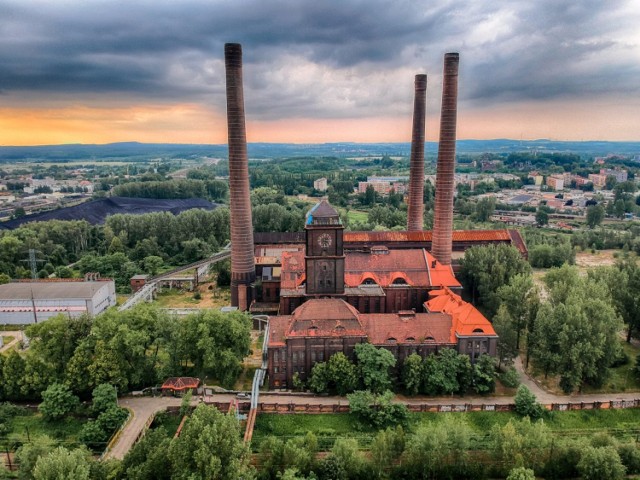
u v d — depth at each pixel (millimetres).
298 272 150375
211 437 77188
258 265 173875
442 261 165875
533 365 130875
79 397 113375
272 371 117438
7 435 101688
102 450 96188
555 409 111125
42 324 115812
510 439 91438
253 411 106500
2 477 83438
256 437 100500
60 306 163625
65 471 74438
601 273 152375
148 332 118125
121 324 116438
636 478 91688
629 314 141375
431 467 91125
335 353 116500
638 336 142750
